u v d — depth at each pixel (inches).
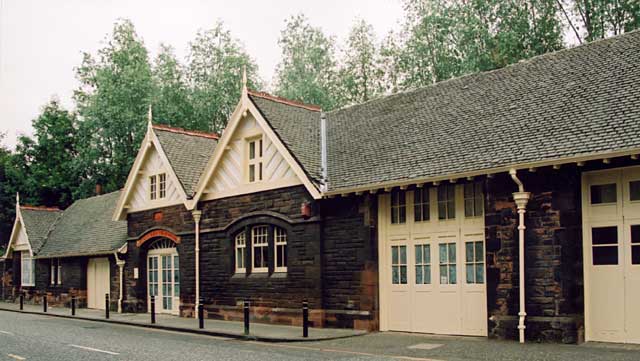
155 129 1015.6
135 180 1042.7
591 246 542.0
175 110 1644.9
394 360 478.3
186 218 927.0
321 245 725.9
